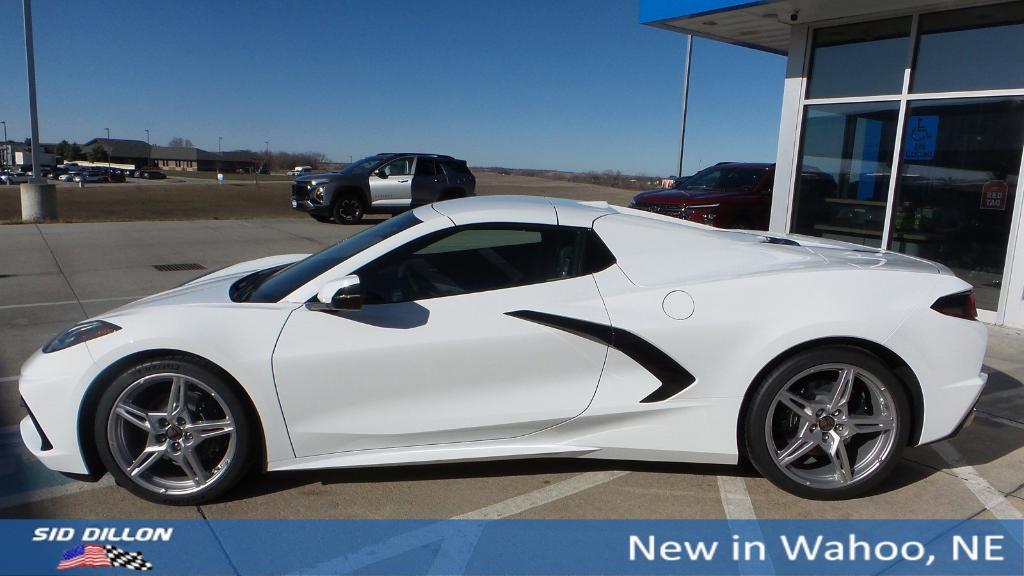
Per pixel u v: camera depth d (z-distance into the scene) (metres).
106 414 2.93
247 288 3.45
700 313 3.09
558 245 3.27
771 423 3.09
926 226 6.98
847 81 7.62
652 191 10.56
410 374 3.05
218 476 3.02
